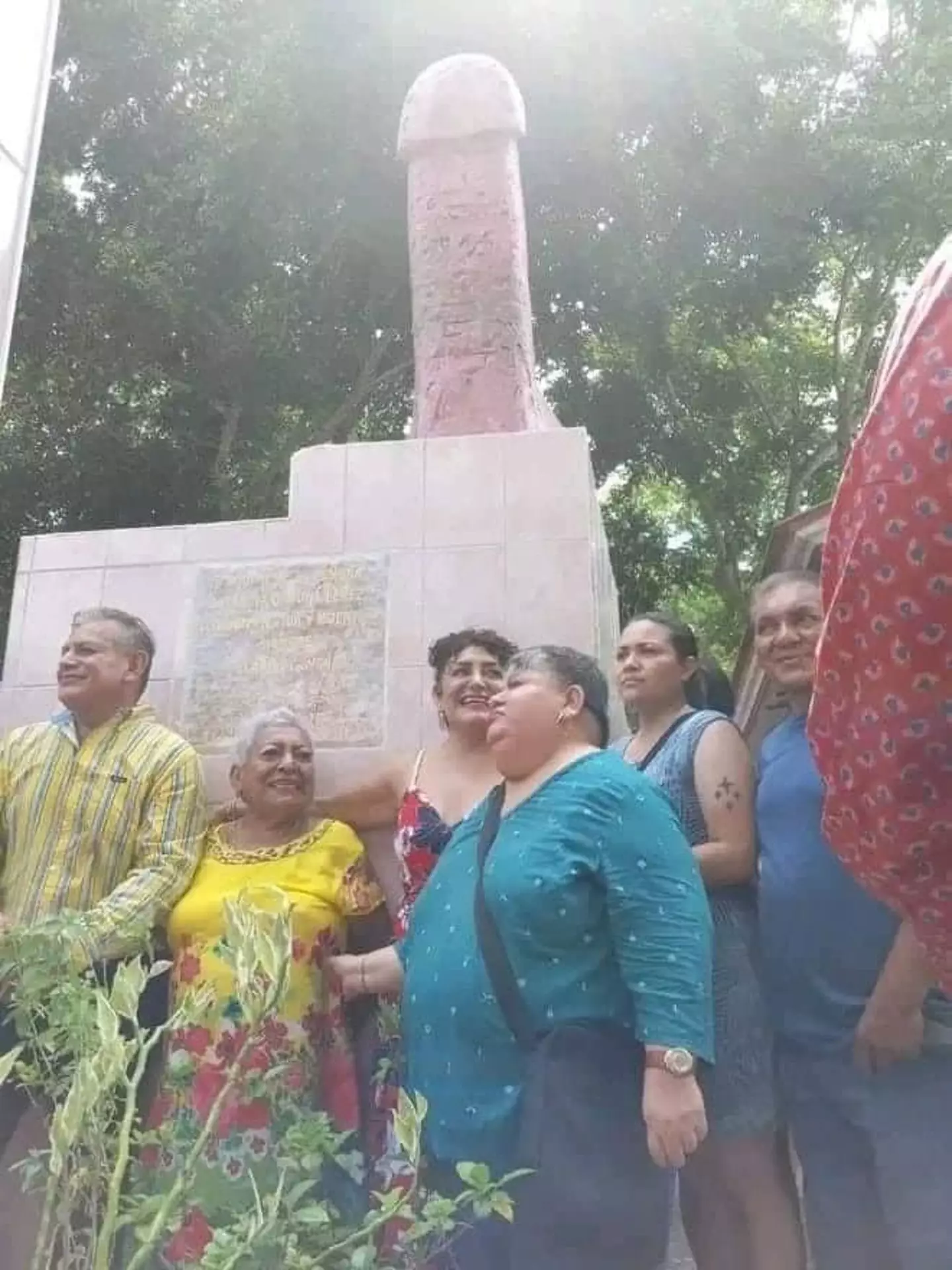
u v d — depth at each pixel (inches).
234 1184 98.5
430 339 216.5
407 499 187.9
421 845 135.4
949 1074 101.3
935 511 52.0
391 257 522.0
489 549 182.5
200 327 534.9
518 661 116.2
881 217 504.7
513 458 187.2
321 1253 82.5
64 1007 93.4
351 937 140.9
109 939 129.2
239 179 499.8
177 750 148.5
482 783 143.1
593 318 561.9
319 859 138.4
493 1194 81.8
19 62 187.0
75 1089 79.1
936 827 58.3
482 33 471.8
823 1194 109.0
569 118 488.1
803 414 617.0
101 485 546.6
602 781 104.1
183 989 127.4
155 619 187.6
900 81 506.9
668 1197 97.9
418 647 178.4
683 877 100.6
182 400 545.0
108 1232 78.7
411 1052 104.0
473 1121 97.1
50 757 149.6
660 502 673.6
